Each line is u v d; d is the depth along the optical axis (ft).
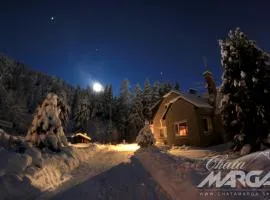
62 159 43.75
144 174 31.60
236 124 54.03
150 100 188.24
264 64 54.39
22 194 26.43
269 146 48.55
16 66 330.34
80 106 213.46
